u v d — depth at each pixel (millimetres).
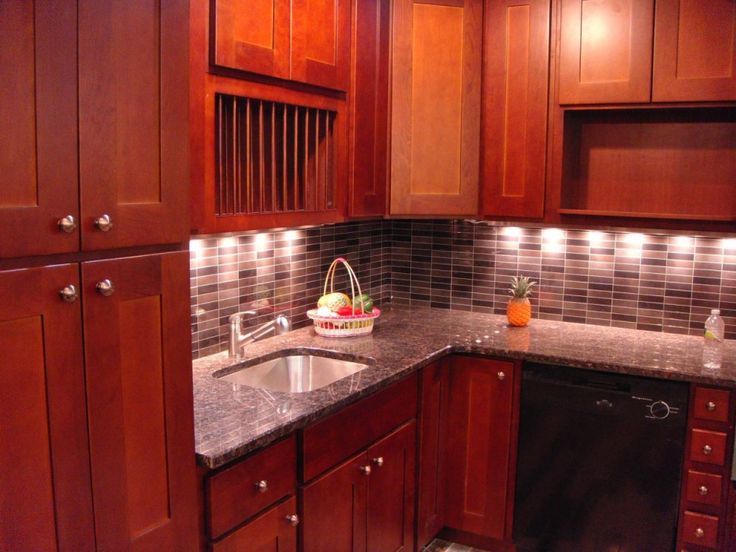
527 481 2814
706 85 2637
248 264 2742
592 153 3133
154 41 1464
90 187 1361
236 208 2205
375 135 2844
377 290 3588
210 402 2078
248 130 2213
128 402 1478
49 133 1283
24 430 1287
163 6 1474
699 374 2471
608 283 3178
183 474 1622
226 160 2215
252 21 2131
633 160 3061
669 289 3068
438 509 2930
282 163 2475
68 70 1305
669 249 3049
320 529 2139
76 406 1373
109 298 1419
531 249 3312
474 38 2949
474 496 2926
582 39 2803
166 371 1555
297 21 2314
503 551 2957
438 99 2955
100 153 1375
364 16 2701
